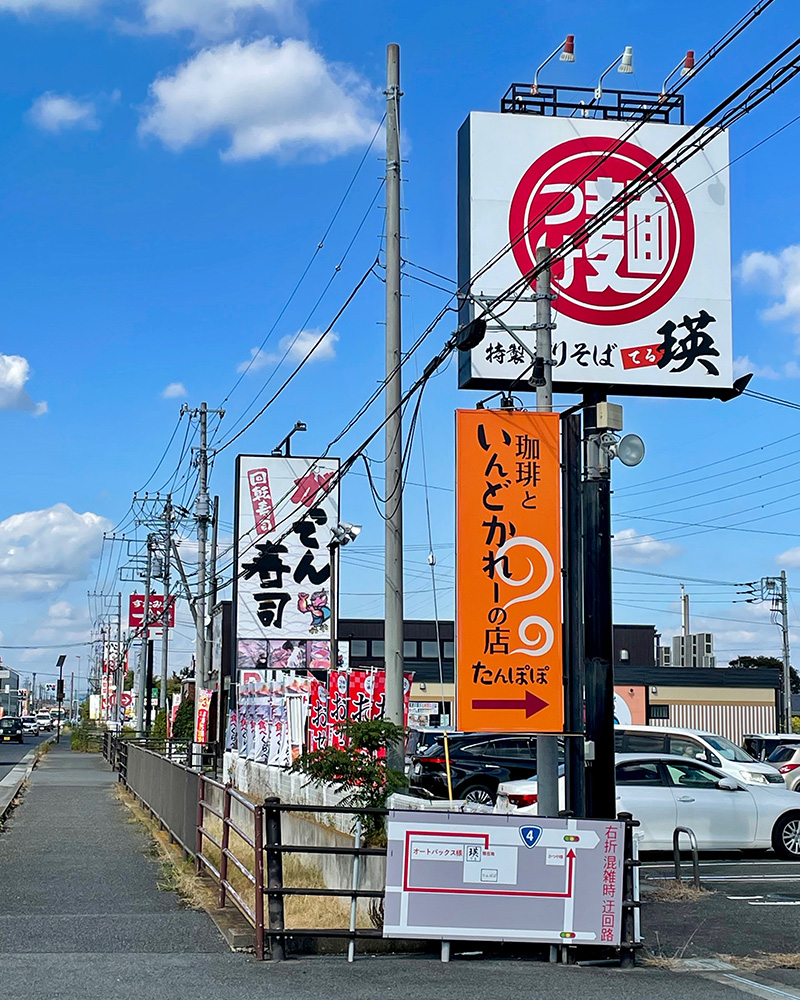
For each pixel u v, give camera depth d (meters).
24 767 51.38
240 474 34.78
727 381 17.22
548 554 11.94
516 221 17.05
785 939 11.58
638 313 17.14
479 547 11.88
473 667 11.72
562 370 16.84
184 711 45.12
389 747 13.41
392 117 18.09
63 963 9.55
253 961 9.74
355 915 10.05
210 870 14.55
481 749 23.61
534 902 9.88
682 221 17.42
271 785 23.06
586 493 13.35
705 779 17.81
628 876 10.14
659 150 17.50
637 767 17.69
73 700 184.88
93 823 24.52
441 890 9.80
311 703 20.09
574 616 13.13
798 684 92.00
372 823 11.81
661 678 55.00
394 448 16.97
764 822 17.69
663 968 9.96
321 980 9.02
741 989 9.08
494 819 9.91
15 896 13.80
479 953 10.20
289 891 9.84
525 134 17.23
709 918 12.80
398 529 16.70
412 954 10.12
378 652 63.19
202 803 15.52
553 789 12.40
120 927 11.41
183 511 44.75
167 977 9.04
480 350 16.55
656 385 17.05
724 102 9.60
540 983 9.09
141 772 28.11
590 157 17.33
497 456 12.02
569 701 12.98
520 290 16.48
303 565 34.66
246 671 33.91
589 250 17.12
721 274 17.44
